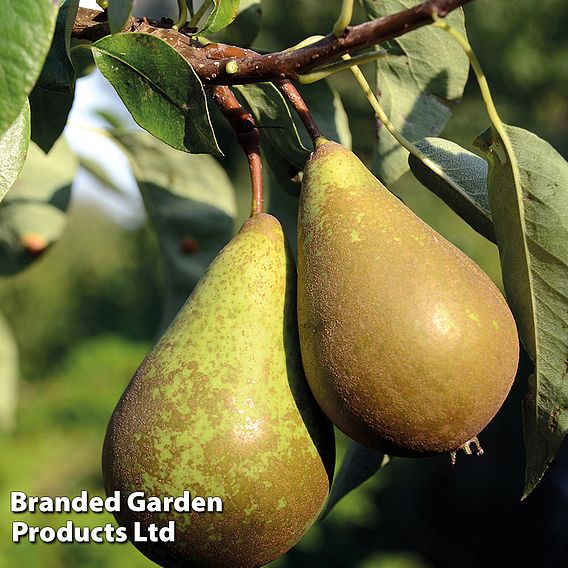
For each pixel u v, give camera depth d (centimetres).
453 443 45
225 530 46
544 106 319
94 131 68
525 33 304
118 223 411
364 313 45
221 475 46
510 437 229
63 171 71
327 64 48
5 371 90
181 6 49
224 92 50
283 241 48
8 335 91
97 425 265
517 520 224
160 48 45
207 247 69
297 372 47
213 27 48
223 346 47
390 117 57
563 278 47
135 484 46
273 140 55
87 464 238
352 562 199
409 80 56
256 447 46
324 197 47
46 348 350
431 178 51
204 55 48
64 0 48
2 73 39
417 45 55
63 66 48
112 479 47
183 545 47
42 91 55
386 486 222
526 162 47
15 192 70
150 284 383
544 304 48
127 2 45
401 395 44
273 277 47
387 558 200
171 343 47
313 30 261
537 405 49
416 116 57
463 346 44
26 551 167
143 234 375
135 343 343
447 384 44
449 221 277
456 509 226
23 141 46
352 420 45
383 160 57
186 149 46
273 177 61
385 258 45
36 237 71
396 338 44
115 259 418
